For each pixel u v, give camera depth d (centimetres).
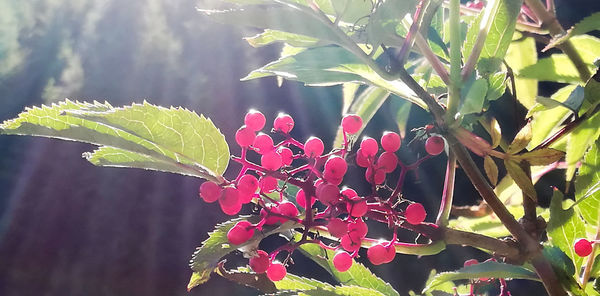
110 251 164
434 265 82
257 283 21
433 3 20
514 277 20
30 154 180
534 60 25
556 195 21
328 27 19
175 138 19
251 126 21
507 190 24
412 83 19
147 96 169
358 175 69
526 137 19
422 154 21
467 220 25
